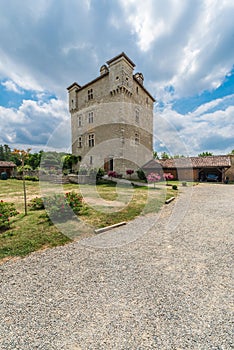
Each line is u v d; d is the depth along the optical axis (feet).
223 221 16.11
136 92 58.59
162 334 4.76
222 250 10.27
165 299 6.20
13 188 36.45
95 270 8.09
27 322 5.15
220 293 6.55
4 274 7.65
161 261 8.98
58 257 9.27
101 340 4.57
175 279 7.43
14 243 10.67
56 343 4.48
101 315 5.44
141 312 5.57
